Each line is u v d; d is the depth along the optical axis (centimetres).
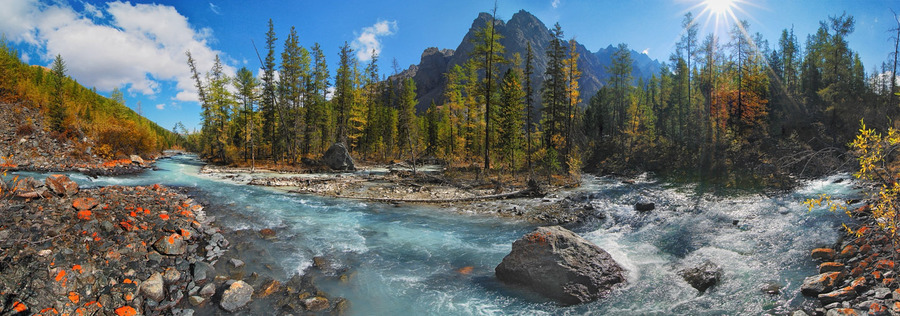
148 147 4072
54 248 747
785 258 859
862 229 679
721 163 3078
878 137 573
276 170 3681
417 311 709
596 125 5616
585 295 753
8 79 3888
